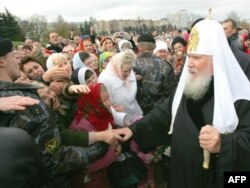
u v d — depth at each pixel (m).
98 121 2.66
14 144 1.24
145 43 4.39
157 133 2.65
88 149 2.29
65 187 2.21
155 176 3.53
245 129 2.08
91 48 7.15
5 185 1.17
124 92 3.72
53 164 2.00
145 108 4.31
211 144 1.98
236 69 2.21
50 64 3.86
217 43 2.17
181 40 6.41
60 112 2.64
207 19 2.28
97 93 2.63
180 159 2.25
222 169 2.03
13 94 1.90
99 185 2.72
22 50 8.12
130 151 2.93
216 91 2.12
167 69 4.38
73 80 3.43
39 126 1.88
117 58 3.73
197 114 2.26
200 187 2.19
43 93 2.50
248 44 8.53
